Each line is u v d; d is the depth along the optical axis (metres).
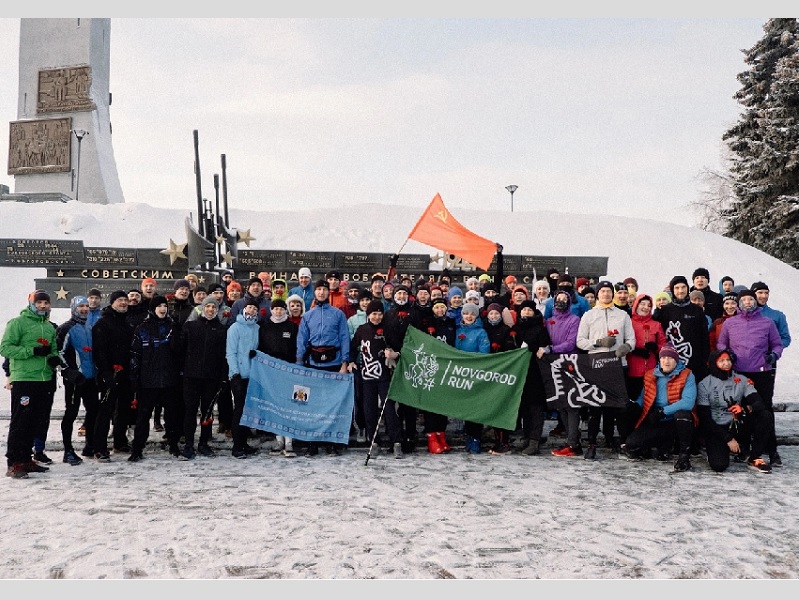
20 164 32.62
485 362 8.03
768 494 6.32
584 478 6.89
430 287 9.30
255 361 7.89
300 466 7.37
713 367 7.53
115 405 8.00
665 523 5.41
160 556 4.62
